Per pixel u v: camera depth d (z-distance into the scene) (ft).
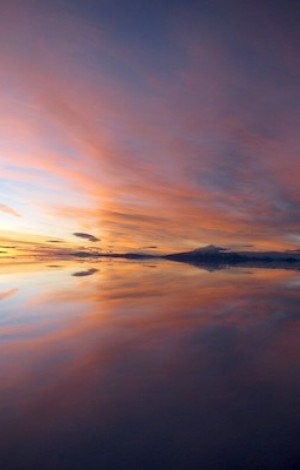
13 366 15.74
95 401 12.34
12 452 9.46
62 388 13.37
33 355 17.28
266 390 13.28
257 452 9.50
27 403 12.16
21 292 39.70
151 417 11.22
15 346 18.75
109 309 29.25
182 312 28.19
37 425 10.75
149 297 36.29
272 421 11.02
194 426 10.69
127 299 34.73
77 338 20.36
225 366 15.88
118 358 16.93
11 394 12.89
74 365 15.87
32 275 64.54
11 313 27.40
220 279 61.00
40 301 33.24
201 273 77.82
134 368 15.55
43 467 8.93
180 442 9.91
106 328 22.75
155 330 22.35
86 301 33.32
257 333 21.77
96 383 13.87
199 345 19.17
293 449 9.62
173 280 57.67
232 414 11.44
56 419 11.09
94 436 10.17
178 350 18.22
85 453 9.43
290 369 15.55
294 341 20.07
